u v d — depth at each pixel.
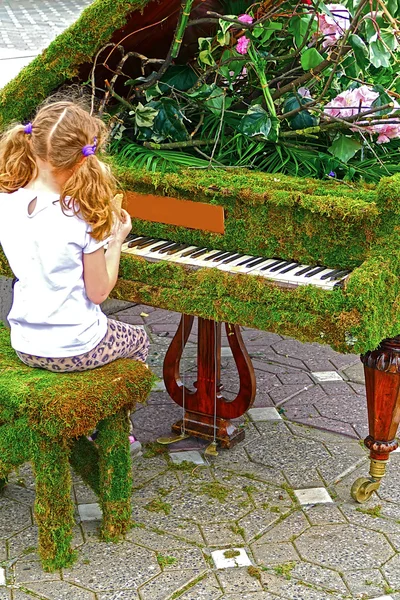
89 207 2.52
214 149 3.21
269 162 3.24
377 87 3.10
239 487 3.28
